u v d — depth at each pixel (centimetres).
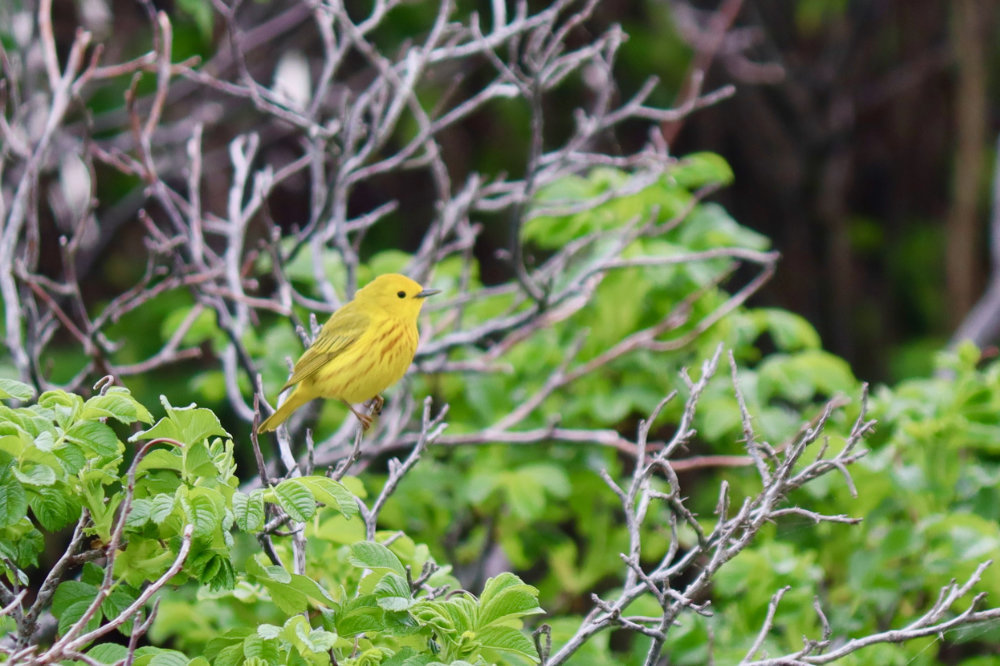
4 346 1270
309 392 890
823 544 1034
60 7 1708
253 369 1006
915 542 905
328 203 1058
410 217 2044
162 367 1672
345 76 1955
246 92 1080
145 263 1852
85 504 562
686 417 653
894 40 2303
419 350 1078
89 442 542
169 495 531
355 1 1867
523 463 1152
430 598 576
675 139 2256
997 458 1108
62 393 557
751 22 2217
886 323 2306
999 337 1762
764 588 923
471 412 1281
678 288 1221
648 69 2000
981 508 991
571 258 1251
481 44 1099
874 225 2309
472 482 1062
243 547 582
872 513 988
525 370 1218
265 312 1619
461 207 1186
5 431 529
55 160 1488
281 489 531
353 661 553
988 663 906
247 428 1238
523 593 556
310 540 781
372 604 549
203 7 1214
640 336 1120
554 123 1981
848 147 2292
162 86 1059
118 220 1719
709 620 909
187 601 963
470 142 2014
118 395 553
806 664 590
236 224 1129
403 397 1205
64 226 1514
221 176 1938
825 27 2250
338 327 895
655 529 1196
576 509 1209
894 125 2345
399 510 1083
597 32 1961
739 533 1009
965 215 2133
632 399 1145
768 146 2247
